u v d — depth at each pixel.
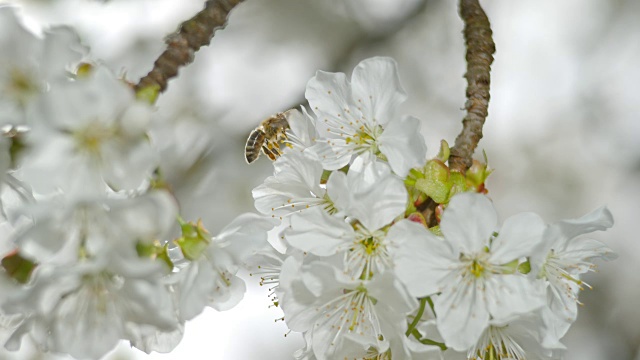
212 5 0.53
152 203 0.50
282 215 0.56
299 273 0.54
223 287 0.54
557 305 0.55
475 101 0.58
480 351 0.54
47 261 0.50
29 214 0.51
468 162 0.56
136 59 0.71
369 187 0.54
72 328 0.52
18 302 0.51
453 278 0.53
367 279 0.54
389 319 0.53
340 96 0.56
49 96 0.50
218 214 0.72
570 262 0.55
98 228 0.50
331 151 0.56
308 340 0.55
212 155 0.73
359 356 0.54
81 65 0.51
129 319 0.52
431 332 0.53
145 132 0.51
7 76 0.51
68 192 0.50
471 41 0.59
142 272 0.50
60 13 0.69
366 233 0.54
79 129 0.51
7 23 0.51
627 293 0.74
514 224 0.54
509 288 0.53
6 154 0.51
